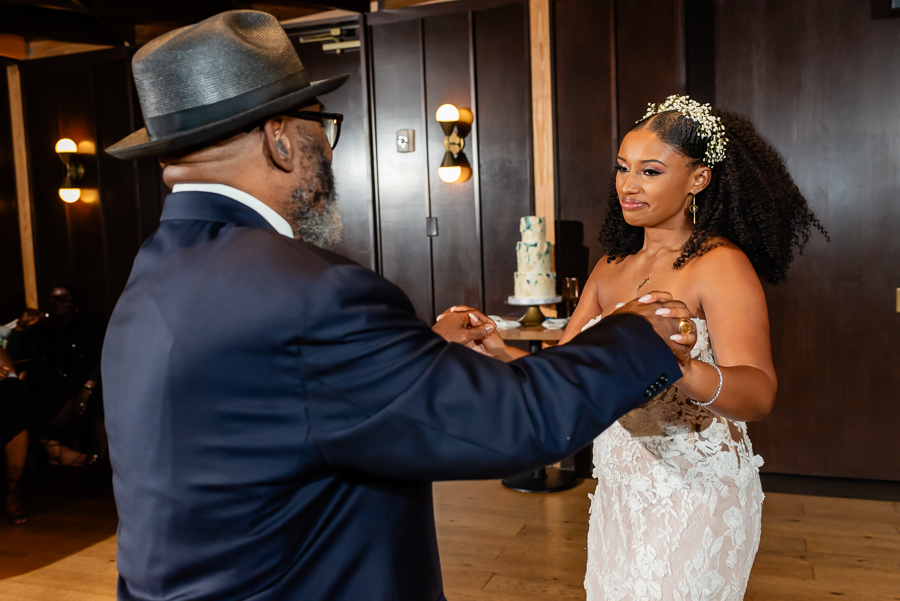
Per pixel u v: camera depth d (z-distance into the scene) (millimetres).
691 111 1582
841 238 3838
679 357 869
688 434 1527
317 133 943
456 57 4367
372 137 4547
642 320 838
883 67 3699
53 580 3062
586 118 4121
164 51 841
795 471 4008
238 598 767
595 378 763
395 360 731
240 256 795
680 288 1551
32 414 3867
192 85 838
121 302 871
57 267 5391
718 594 1508
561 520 3486
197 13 4512
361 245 4734
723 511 1504
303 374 743
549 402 742
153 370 785
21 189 5418
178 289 803
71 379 4500
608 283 1840
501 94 4289
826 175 3838
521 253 3918
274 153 885
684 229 1681
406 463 740
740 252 1535
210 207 871
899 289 3754
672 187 1602
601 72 4066
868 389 3848
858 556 2975
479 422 728
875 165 3752
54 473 4570
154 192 5129
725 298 1469
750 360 1404
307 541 792
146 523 793
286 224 916
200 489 763
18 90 5352
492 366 764
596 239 4160
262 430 755
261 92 858
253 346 745
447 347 776
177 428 771
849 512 3449
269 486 758
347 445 743
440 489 3988
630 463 1574
